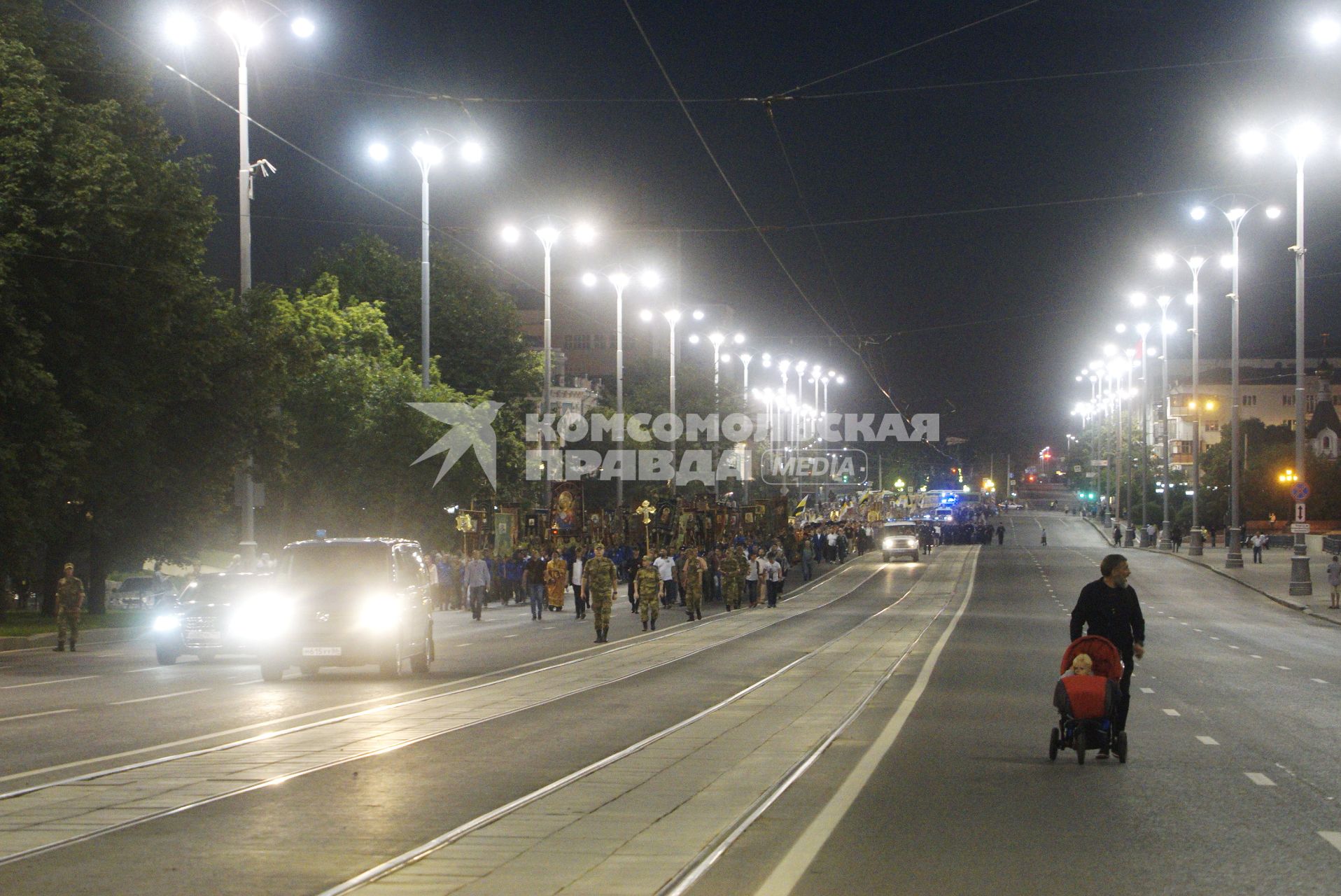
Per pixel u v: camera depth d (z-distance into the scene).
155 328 33.81
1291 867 8.29
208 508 38.78
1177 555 81.06
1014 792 11.11
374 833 9.32
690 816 10.06
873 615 42.06
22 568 34.44
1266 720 16.33
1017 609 45.00
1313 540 84.69
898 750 13.69
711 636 32.78
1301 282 45.75
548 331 57.66
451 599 47.53
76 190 30.22
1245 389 166.62
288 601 21.81
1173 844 9.00
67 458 31.98
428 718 16.41
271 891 7.63
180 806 10.30
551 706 17.78
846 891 7.65
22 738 14.34
